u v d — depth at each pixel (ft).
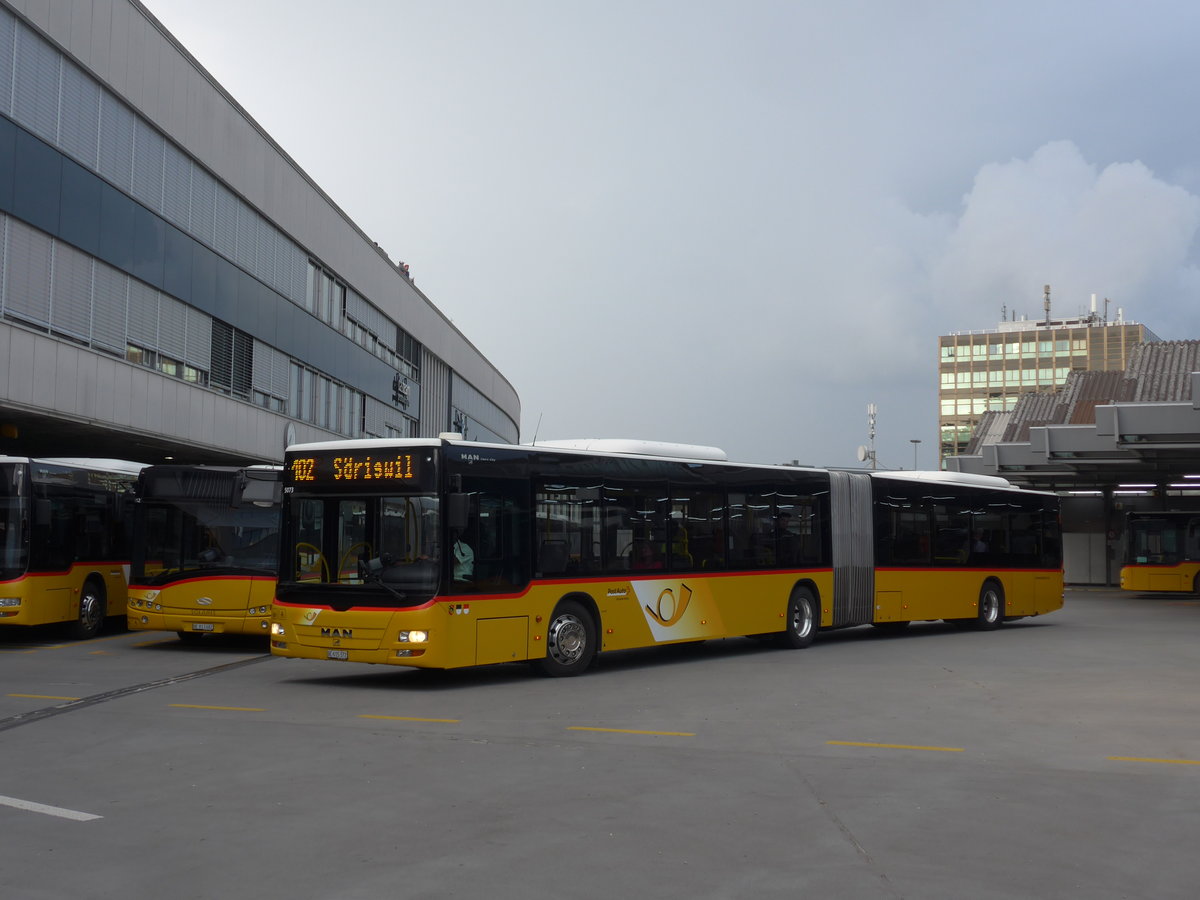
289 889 19.20
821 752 32.24
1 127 75.87
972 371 485.15
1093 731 35.94
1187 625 89.71
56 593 68.08
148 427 94.73
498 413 264.93
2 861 20.92
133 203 93.50
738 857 21.24
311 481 48.88
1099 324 478.59
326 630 47.26
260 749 32.71
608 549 54.60
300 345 131.23
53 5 80.94
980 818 24.34
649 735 35.24
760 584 63.98
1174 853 21.57
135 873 20.13
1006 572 85.30
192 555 64.59
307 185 132.57
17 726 37.04
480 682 49.65
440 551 46.24
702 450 62.64
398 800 26.02
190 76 102.89
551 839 22.53
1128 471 139.13
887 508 74.84
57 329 82.79
